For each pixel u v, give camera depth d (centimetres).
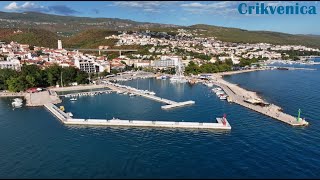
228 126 18112
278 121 19738
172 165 13150
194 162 13450
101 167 12962
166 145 15475
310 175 12338
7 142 15825
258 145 15438
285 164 13275
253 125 18838
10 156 14088
